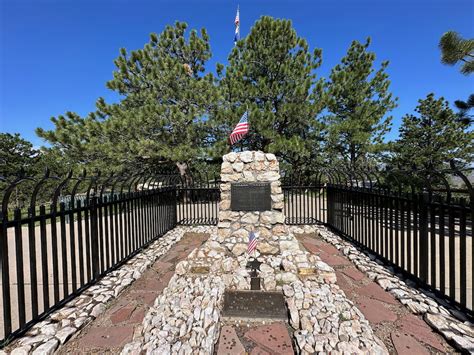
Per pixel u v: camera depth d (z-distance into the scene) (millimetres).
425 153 13203
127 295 3389
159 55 13258
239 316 2723
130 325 2711
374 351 2076
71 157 10820
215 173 14523
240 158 4797
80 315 2791
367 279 3750
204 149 11422
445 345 2311
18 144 19156
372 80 14180
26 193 15492
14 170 13703
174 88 11977
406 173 3701
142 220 5465
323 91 11250
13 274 4402
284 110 10852
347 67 14680
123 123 10234
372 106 13719
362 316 2627
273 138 10930
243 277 3342
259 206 4633
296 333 2359
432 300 3021
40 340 2357
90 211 3656
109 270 4016
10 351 2223
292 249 4352
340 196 6270
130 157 10938
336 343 2162
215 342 2338
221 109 11086
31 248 2621
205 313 2572
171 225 7438
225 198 4738
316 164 12984
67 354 2281
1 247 2307
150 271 4258
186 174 13164
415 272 3449
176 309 2676
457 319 2639
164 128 11469
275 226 4590
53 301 3396
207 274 3549
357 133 12578
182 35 13750
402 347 2285
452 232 2879
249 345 2326
